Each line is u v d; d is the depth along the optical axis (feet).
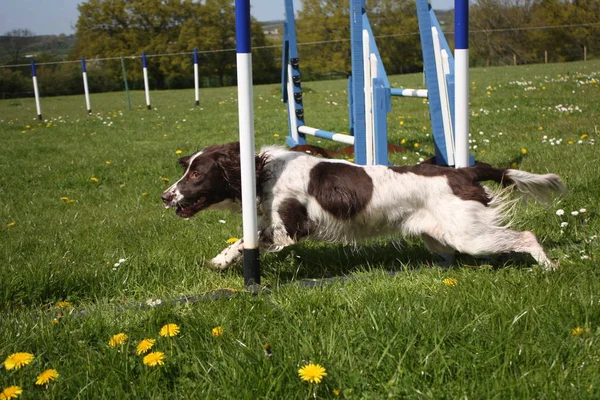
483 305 9.76
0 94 136.15
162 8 186.19
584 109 38.88
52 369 8.43
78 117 64.28
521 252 13.08
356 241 13.55
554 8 147.33
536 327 8.84
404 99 55.67
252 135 11.68
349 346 8.50
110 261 14.49
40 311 11.03
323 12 166.40
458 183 12.57
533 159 23.53
